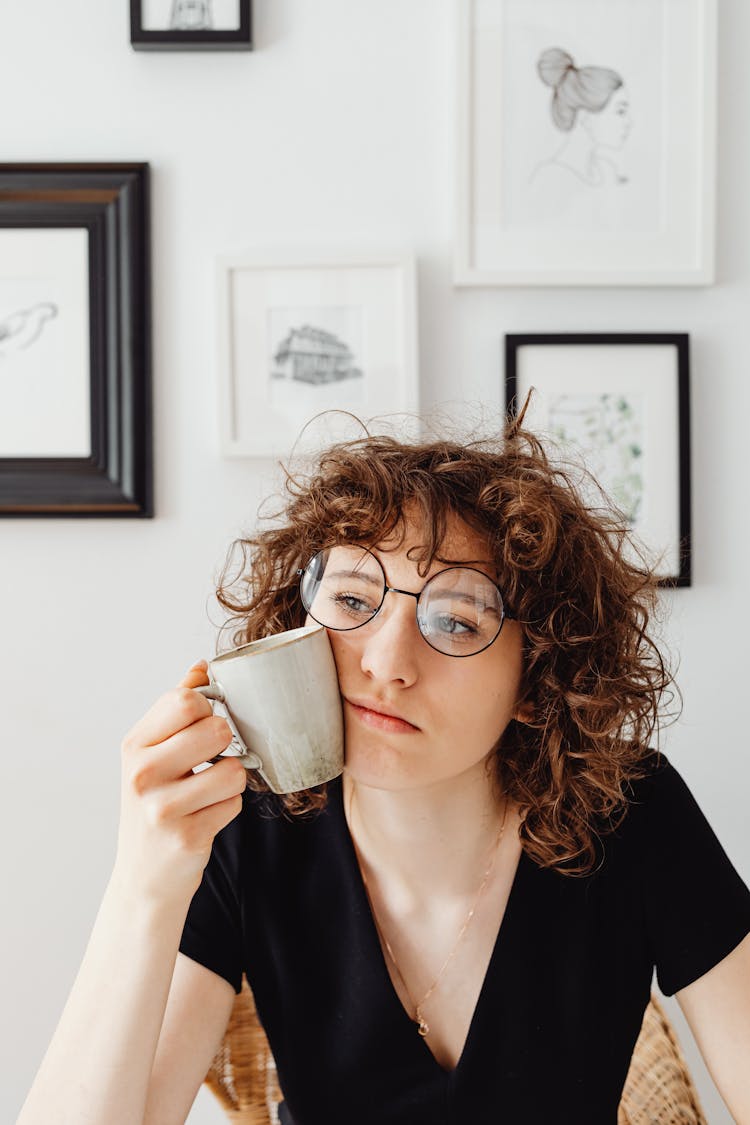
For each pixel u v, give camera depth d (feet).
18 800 4.71
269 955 3.13
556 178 4.65
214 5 4.54
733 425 4.82
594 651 2.97
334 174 4.68
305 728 2.36
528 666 2.86
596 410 4.70
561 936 3.03
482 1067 2.93
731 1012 3.03
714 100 4.64
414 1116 2.96
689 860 3.19
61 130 4.63
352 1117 3.01
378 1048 2.95
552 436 4.69
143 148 4.65
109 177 4.55
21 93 4.62
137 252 4.56
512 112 4.63
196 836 2.37
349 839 3.12
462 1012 3.01
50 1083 2.47
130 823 2.40
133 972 2.45
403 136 4.68
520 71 4.63
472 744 2.55
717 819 4.84
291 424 4.63
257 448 4.61
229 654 2.54
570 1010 2.98
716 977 3.08
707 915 3.12
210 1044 3.10
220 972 3.16
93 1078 2.44
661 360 4.71
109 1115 2.44
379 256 4.60
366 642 2.47
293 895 3.14
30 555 4.69
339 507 2.67
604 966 3.06
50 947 4.72
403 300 4.60
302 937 3.10
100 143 4.64
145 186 4.57
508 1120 2.94
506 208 4.65
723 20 4.74
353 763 2.50
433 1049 3.02
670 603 4.80
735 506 4.83
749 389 4.81
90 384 4.60
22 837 4.72
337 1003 3.02
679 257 4.70
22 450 4.64
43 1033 4.72
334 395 4.64
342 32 4.66
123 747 2.43
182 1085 2.98
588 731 2.93
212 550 4.69
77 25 4.61
